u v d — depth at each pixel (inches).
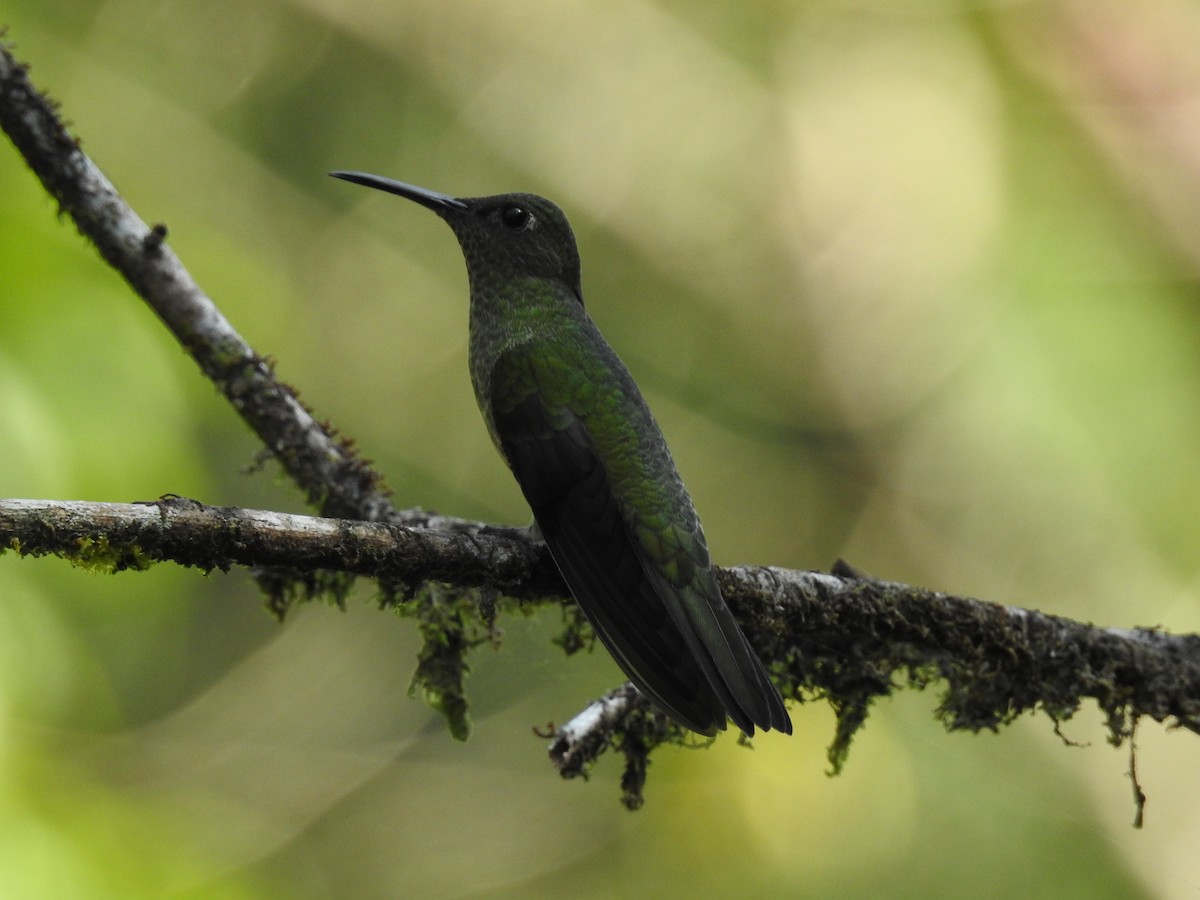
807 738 457.4
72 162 267.9
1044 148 564.4
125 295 288.5
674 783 456.4
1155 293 524.7
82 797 292.2
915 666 261.7
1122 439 501.7
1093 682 264.5
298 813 482.6
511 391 271.4
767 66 600.7
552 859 481.7
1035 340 528.4
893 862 441.7
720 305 579.5
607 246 585.9
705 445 570.9
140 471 278.8
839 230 578.2
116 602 286.4
